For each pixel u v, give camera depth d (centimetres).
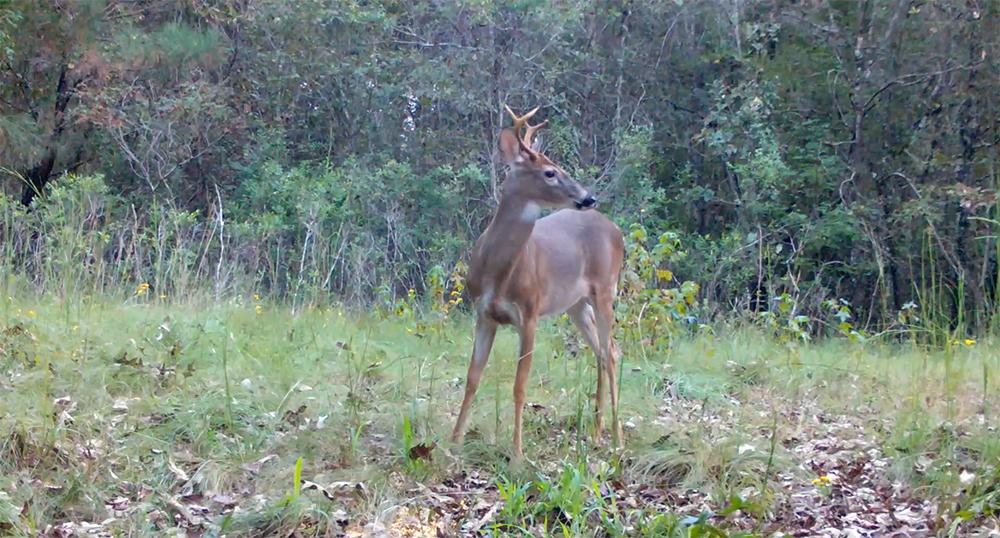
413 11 1961
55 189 1293
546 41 1931
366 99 1922
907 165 1881
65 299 983
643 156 1825
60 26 1578
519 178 655
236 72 1916
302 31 1856
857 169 1900
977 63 1827
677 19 2008
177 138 1827
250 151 1873
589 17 2028
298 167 1880
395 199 1784
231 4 1906
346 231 1622
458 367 852
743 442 632
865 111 1897
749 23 1981
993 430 633
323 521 511
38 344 779
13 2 1541
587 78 2006
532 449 630
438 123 1983
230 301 1080
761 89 1906
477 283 663
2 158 1588
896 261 1788
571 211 764
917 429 642
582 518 507
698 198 1911
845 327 1072
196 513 530
